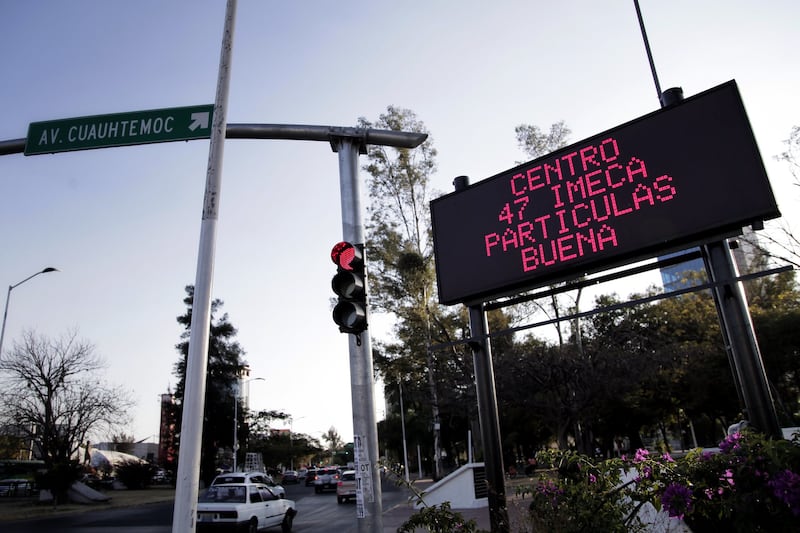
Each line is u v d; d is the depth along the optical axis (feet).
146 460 223.30
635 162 18.93
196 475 16.20
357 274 18.30
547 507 14.69
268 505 51.26
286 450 296.30
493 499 18.89
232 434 184.34
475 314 22.06
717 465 12.73
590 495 14.29
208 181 20.15
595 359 74.33
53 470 103.35
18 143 22.71
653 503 13.67
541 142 93.61
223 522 45.93
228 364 186.19
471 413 85.20
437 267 23.06
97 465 228.22
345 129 22.12
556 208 20.39
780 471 11.10
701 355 93.86
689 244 17.43
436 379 93.97
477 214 22.47
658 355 73.31
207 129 21.84
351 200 21.20
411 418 198.49
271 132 22.54
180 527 15.48
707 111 17.83
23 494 149.18
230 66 22.27
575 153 20.43
